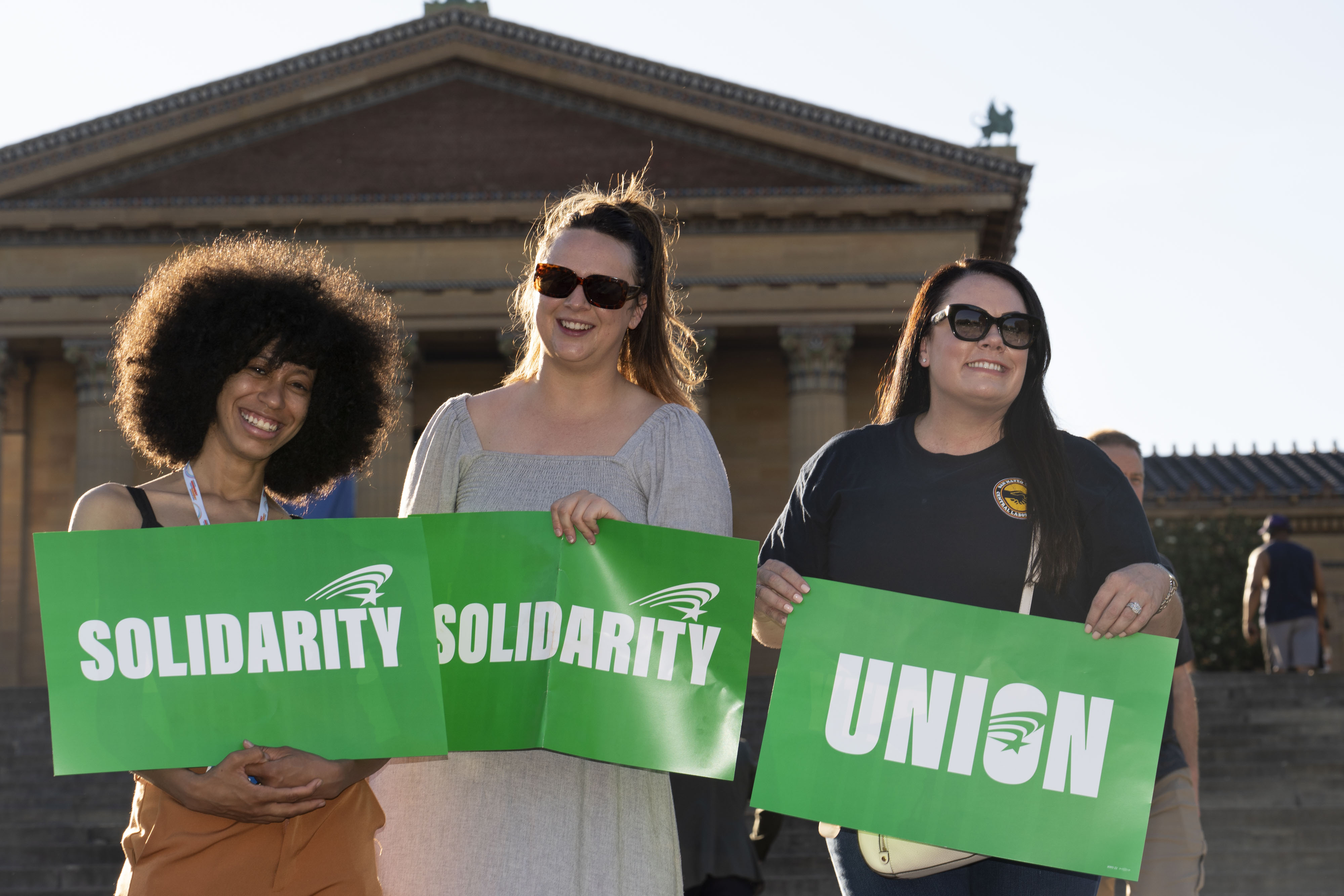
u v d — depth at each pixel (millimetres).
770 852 11352
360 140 30094
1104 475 3309
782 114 29234
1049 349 3289
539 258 3488
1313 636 16016
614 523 3215
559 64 29578
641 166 29891
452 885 3197
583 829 3271
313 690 2977
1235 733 13930
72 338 28844
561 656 3199
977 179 28969
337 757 2951
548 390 3502
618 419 3490
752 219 29312
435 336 29609
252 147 30062
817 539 3445
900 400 3502
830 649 3180
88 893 10922
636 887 3285
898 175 29188
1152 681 3094
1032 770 3102
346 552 3041
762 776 3146
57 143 29078
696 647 3162
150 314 3209
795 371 29078
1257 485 27234
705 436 3479
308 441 3395
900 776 3125
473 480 3457
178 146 29781
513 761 3295
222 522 3143
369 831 3064
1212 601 24094
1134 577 3098
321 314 3207
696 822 6113
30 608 29641
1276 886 10523
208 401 3121
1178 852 4676
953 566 3219
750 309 29062
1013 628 3137
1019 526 3205
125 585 2951
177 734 2910
